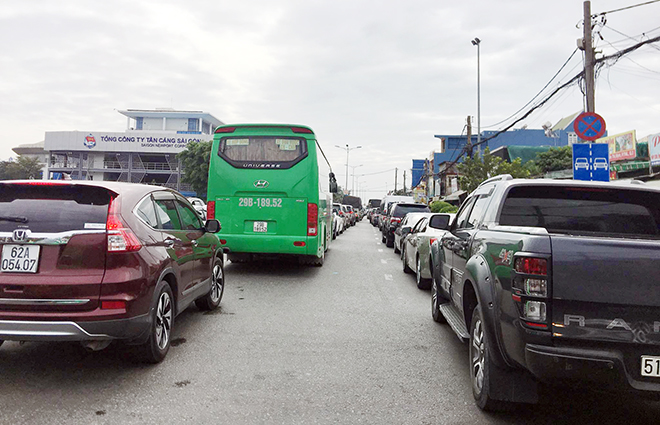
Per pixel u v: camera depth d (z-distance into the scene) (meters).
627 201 4.04
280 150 10.45
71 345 5.26
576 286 2.99
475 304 4.53
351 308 7.62
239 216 10.40
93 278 4.01
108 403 3.79
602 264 3.00
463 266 4.79
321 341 5.73
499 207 4.13
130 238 4.23
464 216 5.66
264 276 10.59
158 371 4.55
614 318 2.95
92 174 73.31
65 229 4.05
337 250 17.31
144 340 4.42
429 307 7.94
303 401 3.96
